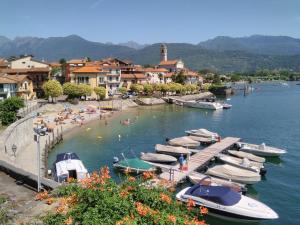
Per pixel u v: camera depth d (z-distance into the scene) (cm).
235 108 11919
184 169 4094
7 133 4316
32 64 13050
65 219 1038
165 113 10431
